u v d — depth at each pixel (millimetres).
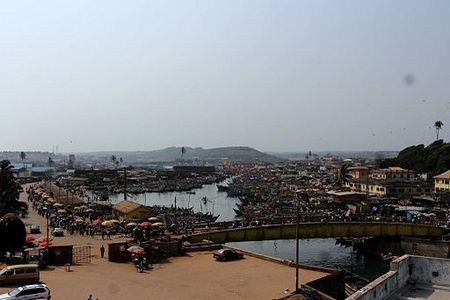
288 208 171625
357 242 115188
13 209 107938
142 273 64312
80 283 56750
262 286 58844
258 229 99938
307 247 121375
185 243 84688
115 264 69125
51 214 117125
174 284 59000
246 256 78000
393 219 117625
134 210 117750
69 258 68000
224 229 98875
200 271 67000
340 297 64250
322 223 105375
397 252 103688
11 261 63812
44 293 46312
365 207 150125
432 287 32281
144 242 77062
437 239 106312
